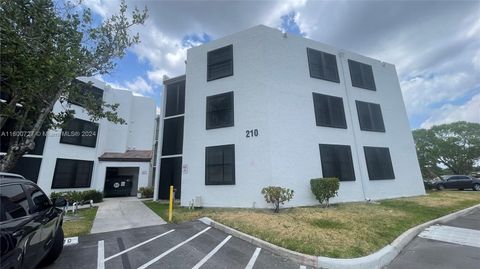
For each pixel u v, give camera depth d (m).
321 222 8.04
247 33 13.49
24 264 3.11
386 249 5.66
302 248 5.63
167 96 18.09
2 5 6.48
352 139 14.23
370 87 16.12
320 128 13.30
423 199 13.80
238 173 11.95
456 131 33.56
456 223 8.68
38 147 15.69
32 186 4.30
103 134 20.27
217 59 14.05
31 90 6.63
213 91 13.58
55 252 4.92
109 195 20.72
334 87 14.57
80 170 17.91
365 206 11.34
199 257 5.41
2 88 6.72
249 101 12.53
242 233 7.04
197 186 12.72
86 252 5.74
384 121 15.98
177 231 7.70
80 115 18.12
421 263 5.17
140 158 21.05
